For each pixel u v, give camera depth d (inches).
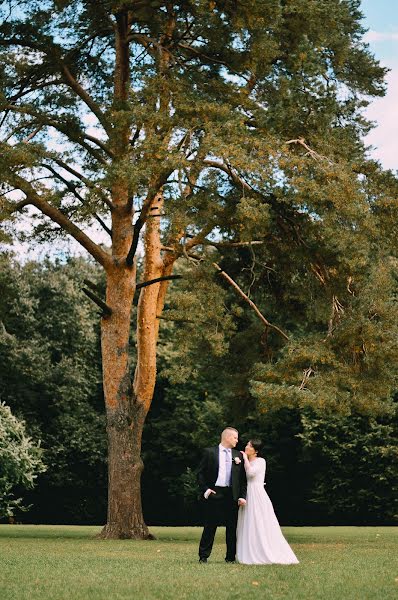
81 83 1027.9
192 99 842.2
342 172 840.9
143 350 975.6
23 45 956.0
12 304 1716.3
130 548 691.4
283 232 935.7
